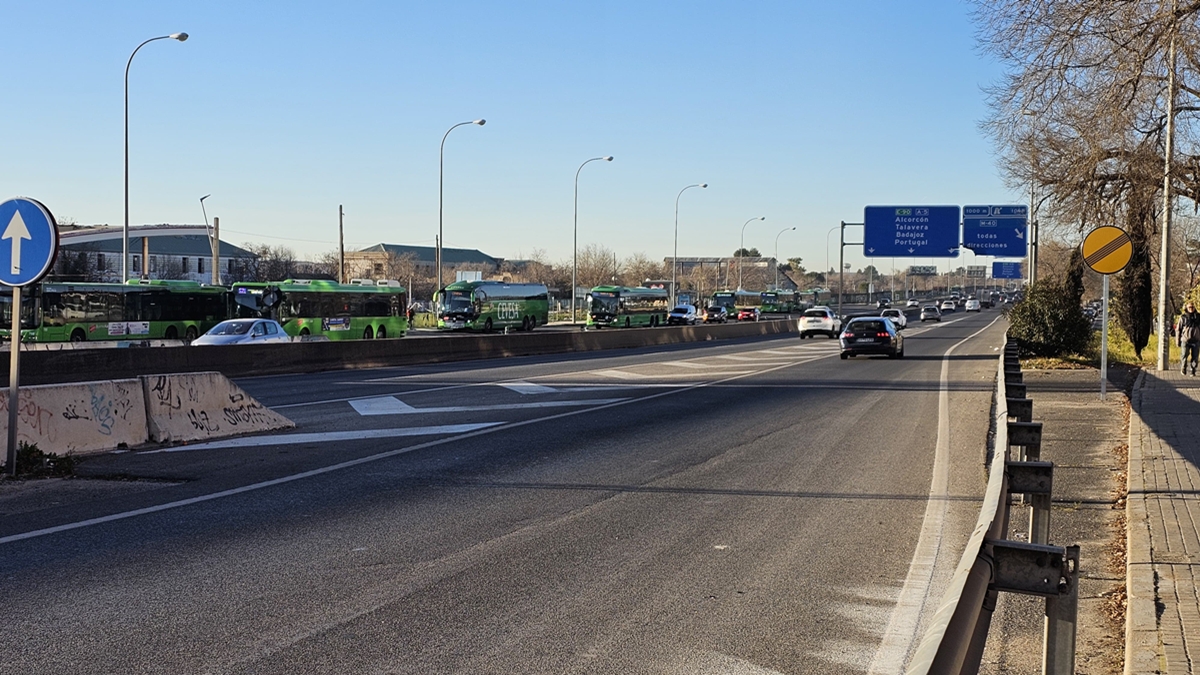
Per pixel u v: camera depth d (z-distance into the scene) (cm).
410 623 578
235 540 773
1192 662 498
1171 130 2102
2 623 568
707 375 2623
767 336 6744
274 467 1116
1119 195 2841
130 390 1262
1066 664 402
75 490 975
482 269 15575
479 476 1070
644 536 804
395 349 3147
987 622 359
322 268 11512
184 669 498
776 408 1789
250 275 9175
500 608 610
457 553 742
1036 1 1438
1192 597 614
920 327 7656
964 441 1376
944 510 915
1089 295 8100
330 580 665
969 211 4728
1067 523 878
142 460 1157
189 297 4506
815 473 1108
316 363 2803
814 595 648
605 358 3594
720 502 943
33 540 768
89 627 562
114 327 4147
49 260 1015
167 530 805
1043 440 1387
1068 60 1459
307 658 517
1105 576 710
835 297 17375
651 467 1138
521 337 3847
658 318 8225
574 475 1080
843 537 807
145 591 634
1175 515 856
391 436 1378
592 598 634
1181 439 1314
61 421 1153
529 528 826
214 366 2473
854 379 2517
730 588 661
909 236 4781
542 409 1736
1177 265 4900
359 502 926
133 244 9800
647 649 542
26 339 3841
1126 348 3488
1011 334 3164
